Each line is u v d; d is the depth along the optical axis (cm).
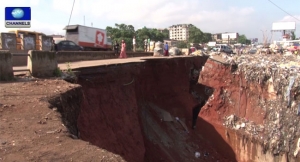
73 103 880
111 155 478
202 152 1783
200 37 12800
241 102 1875
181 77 2298
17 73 1105
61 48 2714
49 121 624
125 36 7375
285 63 2205
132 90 1598
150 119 1753
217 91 1973
